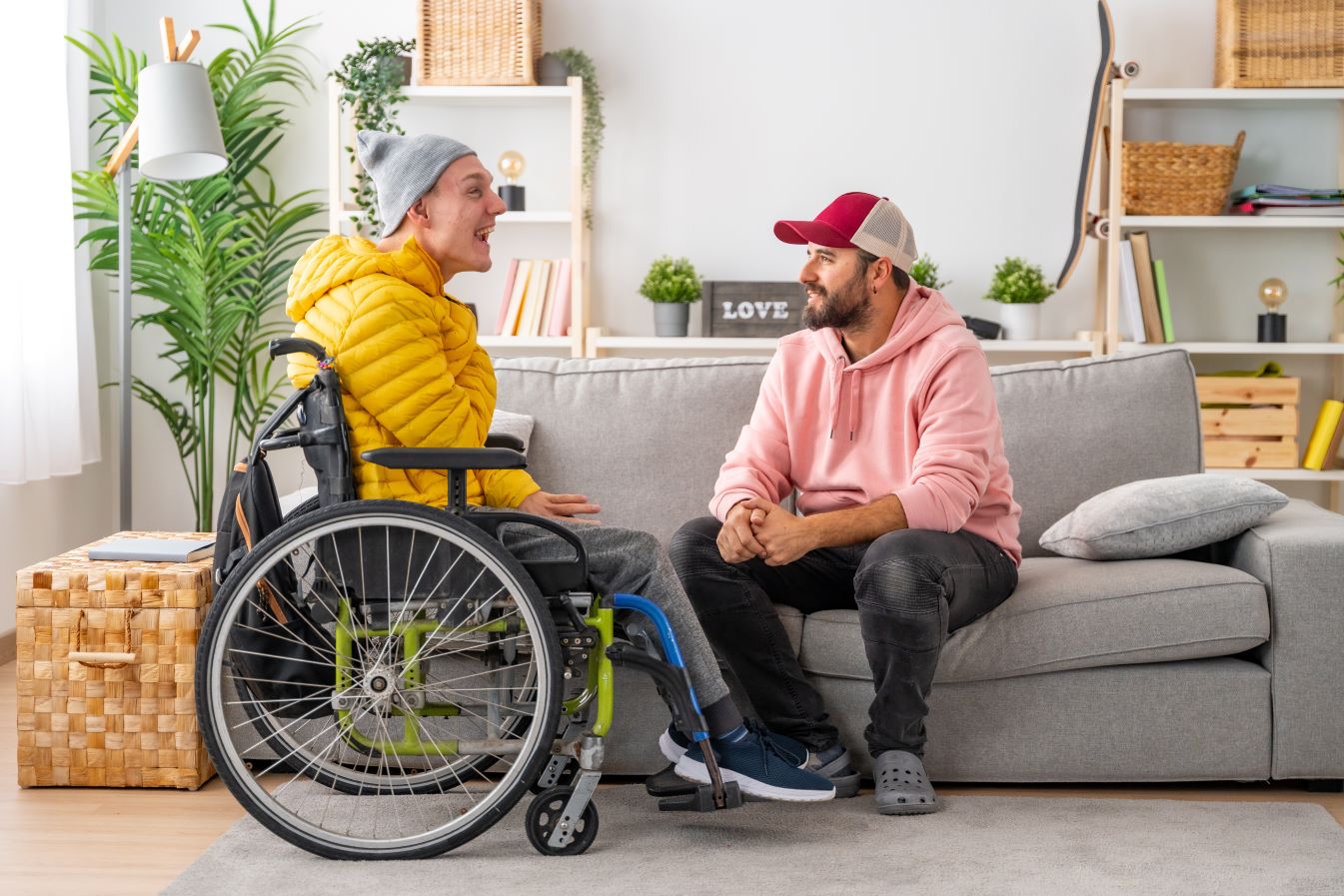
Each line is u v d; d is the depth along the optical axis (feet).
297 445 6.53
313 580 6.50
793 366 8.23
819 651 7.43
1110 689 7.34
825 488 7.97
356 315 6.48
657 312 12.94
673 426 9.06
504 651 6.91
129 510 10.22
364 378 6.45
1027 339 12.70
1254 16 12.26
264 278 13.16
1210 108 13.03
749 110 13.24
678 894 5.90
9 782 7.61
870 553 7.05
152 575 7.38
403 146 7.07
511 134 13.38
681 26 13.20
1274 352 12.35
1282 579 7.30
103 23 13.19
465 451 6.13
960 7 13.04
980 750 7.38
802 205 13.28
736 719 6.68
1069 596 7.31
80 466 11.41
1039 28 13.02
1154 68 12.97
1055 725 7.34
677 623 6.68
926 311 7.82
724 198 13.32
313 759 7.09
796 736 7.35
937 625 6.93
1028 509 8.85
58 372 11.12
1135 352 9.20
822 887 5.99
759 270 13.34
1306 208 12.34
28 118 10.59
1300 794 7.46
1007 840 6.61
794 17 13.14
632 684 7.43
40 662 7.44
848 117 13.19
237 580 6.27
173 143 9.48
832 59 13.15
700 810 6.79
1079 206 12.19
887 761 7.06
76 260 11.84
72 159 11.99
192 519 13.55
